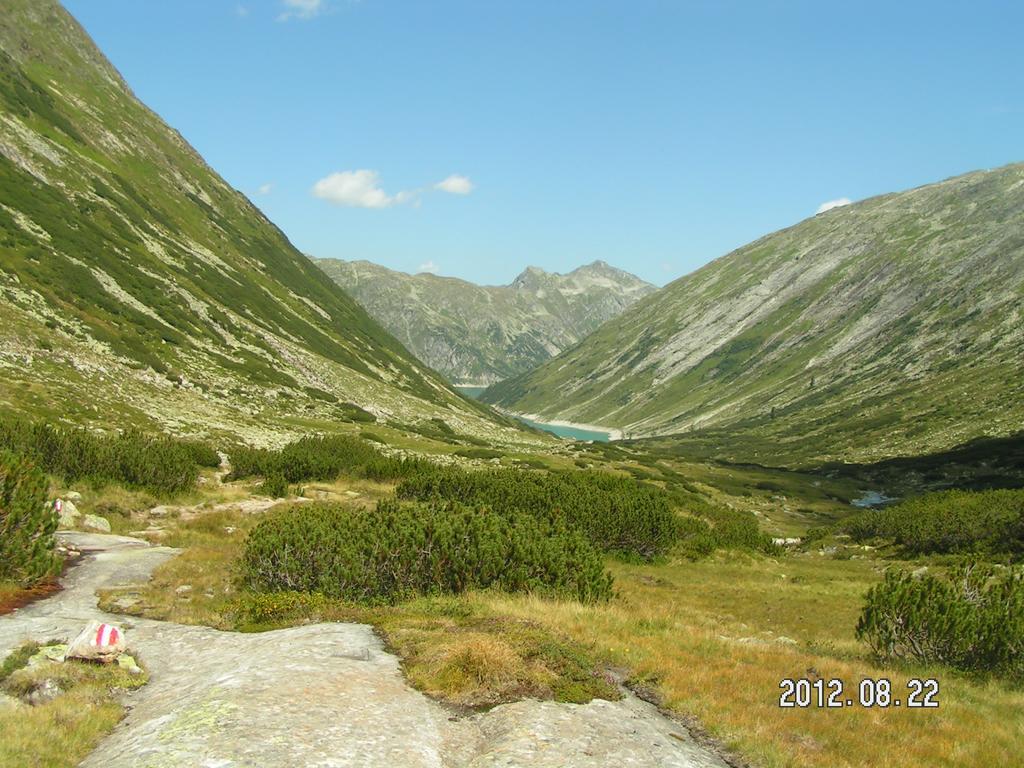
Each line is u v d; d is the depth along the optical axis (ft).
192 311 311.88
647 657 47.37
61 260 268.21
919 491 354.54
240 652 43.32
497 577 66.69
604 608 65.57
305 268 583.58
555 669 40.83
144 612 54.39
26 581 60.03
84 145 408.05
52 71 481.05
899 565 128.88
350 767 27.63
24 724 30.50
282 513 75.31
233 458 150.92
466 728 33.81
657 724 36.09
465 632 47.57
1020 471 336.90
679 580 108.47
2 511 59.93
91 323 235.20
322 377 343.67
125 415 176.35
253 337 332.39
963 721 40.96
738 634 67.41
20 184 306.76
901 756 34.06
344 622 51.85
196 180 536.83
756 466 474.08
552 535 78.33
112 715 33.71
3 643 43.52
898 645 57.67
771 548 146.10
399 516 72.38
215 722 30.58
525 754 29.94
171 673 40.60
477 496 127.44
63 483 104.73
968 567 63.41
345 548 63.87
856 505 320.70
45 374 178.81
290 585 62.13
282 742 28.96
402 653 43.70
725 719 36.94
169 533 90.84
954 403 558.15
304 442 176.55
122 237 335.88
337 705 33.53
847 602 93.86
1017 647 53.36
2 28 471.21
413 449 256.11
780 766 31.96
